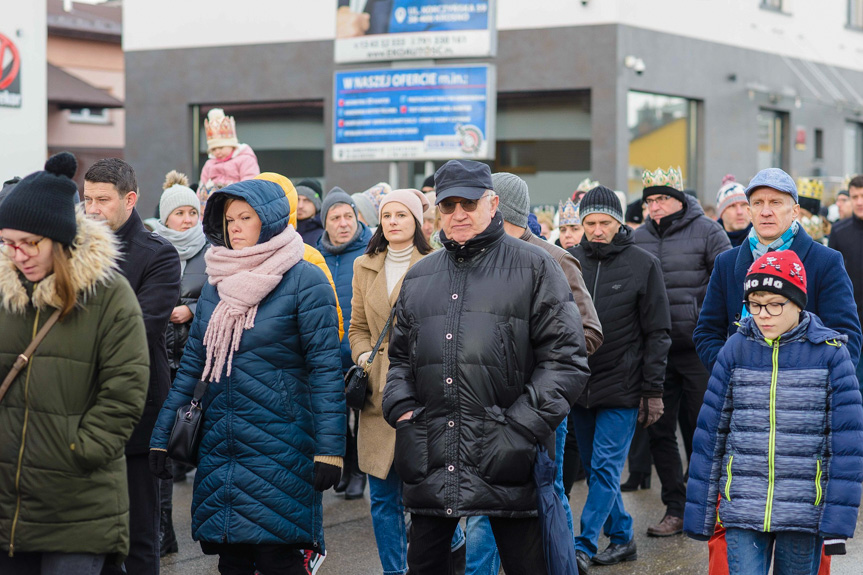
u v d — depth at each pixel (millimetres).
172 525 6617
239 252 4707
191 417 4648
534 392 4211
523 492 4207
